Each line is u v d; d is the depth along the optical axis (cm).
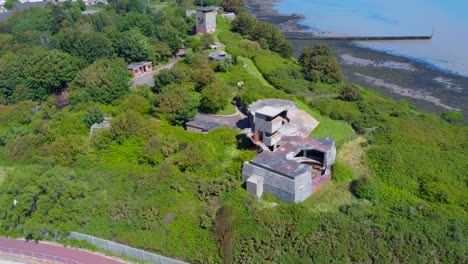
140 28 12631
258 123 6106
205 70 8769
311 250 4862
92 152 6462
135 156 6341
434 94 10394
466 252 4819
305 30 17162
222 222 5009
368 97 9156
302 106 8069
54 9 15125
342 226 5041
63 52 10056
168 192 5569
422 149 6512
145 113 7606
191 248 4962
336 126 7125
